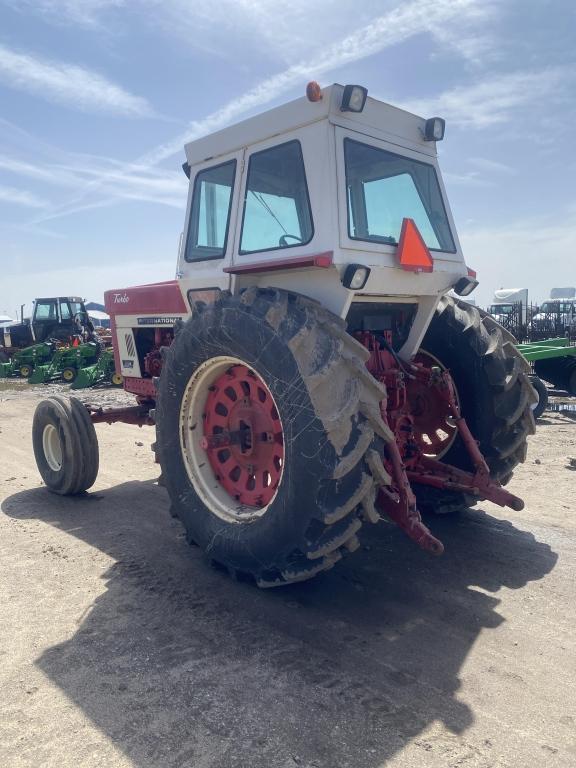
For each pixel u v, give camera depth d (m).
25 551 4.55
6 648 3.25
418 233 3.83
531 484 6.03
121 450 7.95
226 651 3.21
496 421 4.35
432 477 4.24
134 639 3.33
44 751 2.48
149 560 4.36
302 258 3.48
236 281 4.09
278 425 3.77
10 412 11.91
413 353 4.39
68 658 3.14
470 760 2.41
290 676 2.97
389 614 3.58
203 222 4.45
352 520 3.22
